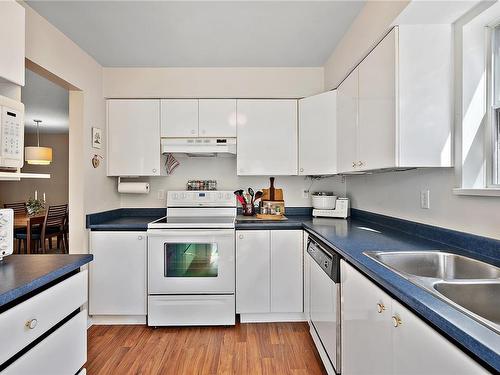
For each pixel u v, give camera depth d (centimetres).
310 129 272
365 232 200
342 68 238
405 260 142
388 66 162
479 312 100
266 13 202
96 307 251
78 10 197
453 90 155
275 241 252
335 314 161
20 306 99
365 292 125
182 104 284
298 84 291
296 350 212
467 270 131
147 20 210
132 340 228
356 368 135
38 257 139
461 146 149
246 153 284
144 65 284
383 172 222
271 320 257
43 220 448
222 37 234
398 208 208
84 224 248
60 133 684
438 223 166
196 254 248
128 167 284
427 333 81
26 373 102
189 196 299
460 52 151
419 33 155
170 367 193
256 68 290
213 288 247
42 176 147
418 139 155
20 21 140
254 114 285
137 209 312
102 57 266
